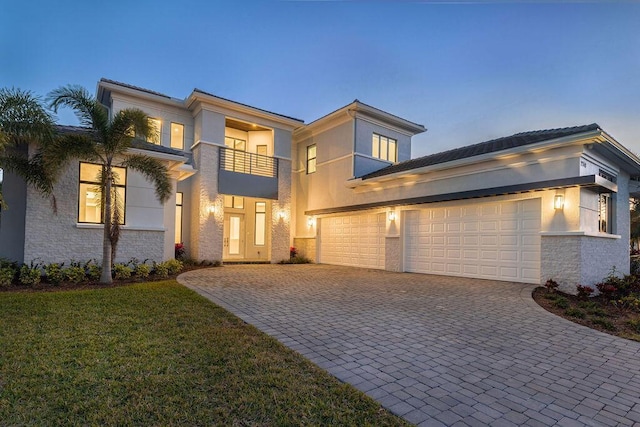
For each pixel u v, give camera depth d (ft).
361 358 13.60
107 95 48.70
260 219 59.88
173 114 50.96
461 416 9.46
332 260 55.52
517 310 22.25
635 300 23.82
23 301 20.92
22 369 11.45
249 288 28.58
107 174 29.19
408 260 42.96
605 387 11.55
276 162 56.24
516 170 32.99
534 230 31.86
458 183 37.78
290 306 22.20
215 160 50.19
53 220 30.45
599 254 31.19
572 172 29.14
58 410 9.14
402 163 52.08
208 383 10.78
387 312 21.22
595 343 16.25
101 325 16.52
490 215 35.19
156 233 35.35
